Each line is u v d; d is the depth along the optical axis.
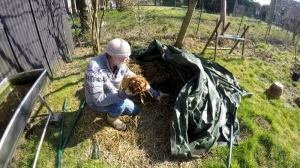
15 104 2.48
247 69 4.94
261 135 3.04
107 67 2.37
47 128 2.91
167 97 3.28
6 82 2.59
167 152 2.71
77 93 3.64
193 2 4.93
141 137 2.84
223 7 6.91
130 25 7.74
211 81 3.46
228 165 2.61
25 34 3.12
